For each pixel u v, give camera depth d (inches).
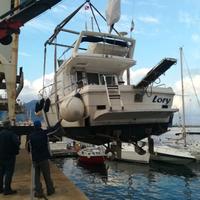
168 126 439.5
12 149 339.0
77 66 455.5
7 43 319.9
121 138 407.2
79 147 1781.5
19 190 354.6
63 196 331.0
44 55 484.1
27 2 312.7
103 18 470.9
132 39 469.7
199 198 860.6
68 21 450.0
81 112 386.9
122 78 491.8
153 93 415.8
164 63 385.7
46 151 332.5
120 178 1157.7
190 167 1348.4
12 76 537.3
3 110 757.9
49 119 491.5
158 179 1127.6
